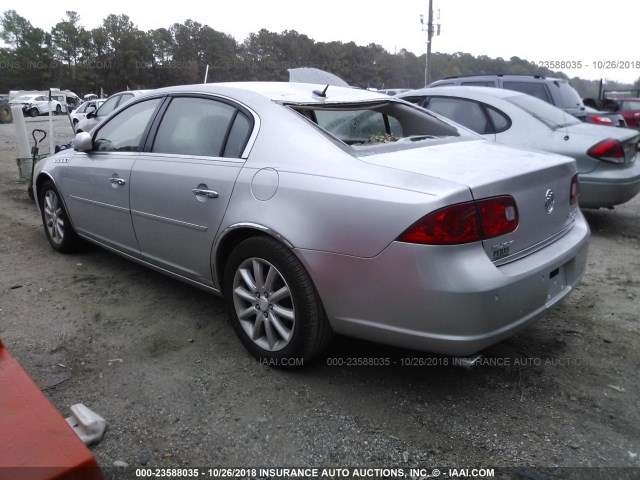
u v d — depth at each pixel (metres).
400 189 2.47
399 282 2.43
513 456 2.36
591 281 4.45
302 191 2.72
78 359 3.11
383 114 3.67
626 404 2.73
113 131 4.14
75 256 4.87
